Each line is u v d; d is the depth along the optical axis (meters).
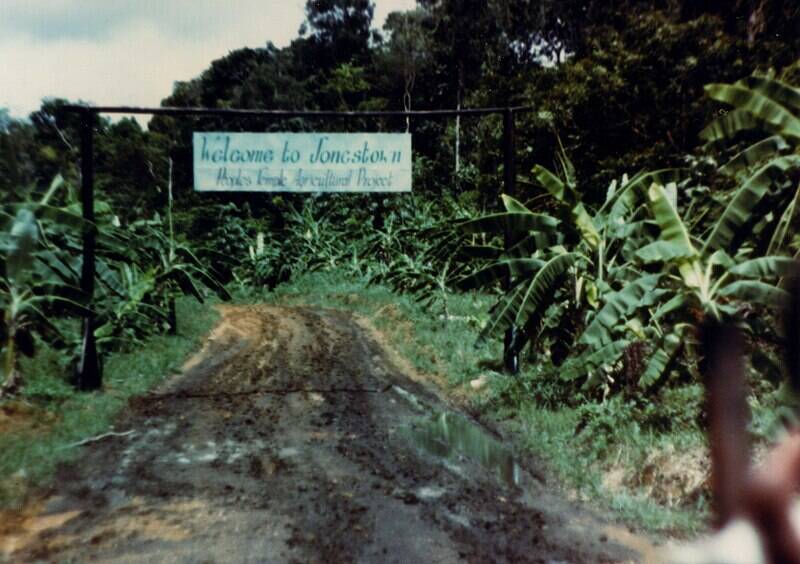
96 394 10.98
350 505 6.42
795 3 19.83
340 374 13.64
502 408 9.93
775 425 5.84
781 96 8.38
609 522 5.97
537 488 6.92
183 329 19.20
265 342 18.31
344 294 28.55
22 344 10.15
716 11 22.92
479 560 5.20
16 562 5.21
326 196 39.16
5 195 13.00
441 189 39.78
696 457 6.42
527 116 21.70
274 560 5.22
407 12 55.22
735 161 8.78
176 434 9.18
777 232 8.13
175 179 49.94
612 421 7.72
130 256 15.92
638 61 19.95
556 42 40.69
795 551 1.14
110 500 6.59
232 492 6.81
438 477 7.28
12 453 7.46
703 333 1.40
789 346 1.59
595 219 10.44
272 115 11.21
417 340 16.23
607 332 8.34
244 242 39.19
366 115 11.41
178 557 5.28
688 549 1.41
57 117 30.83
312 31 64.88
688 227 10.33
